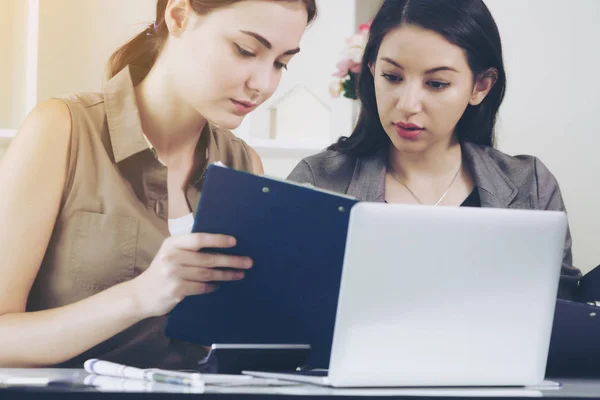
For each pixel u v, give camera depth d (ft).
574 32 11.25
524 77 11.18
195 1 6.03
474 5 6.65
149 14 10.48
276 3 6.00
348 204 4.10
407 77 6.70
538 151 11.23
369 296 3.77
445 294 3.87
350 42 8.72
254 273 4.40
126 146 5.95
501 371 4.00
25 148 5.62
